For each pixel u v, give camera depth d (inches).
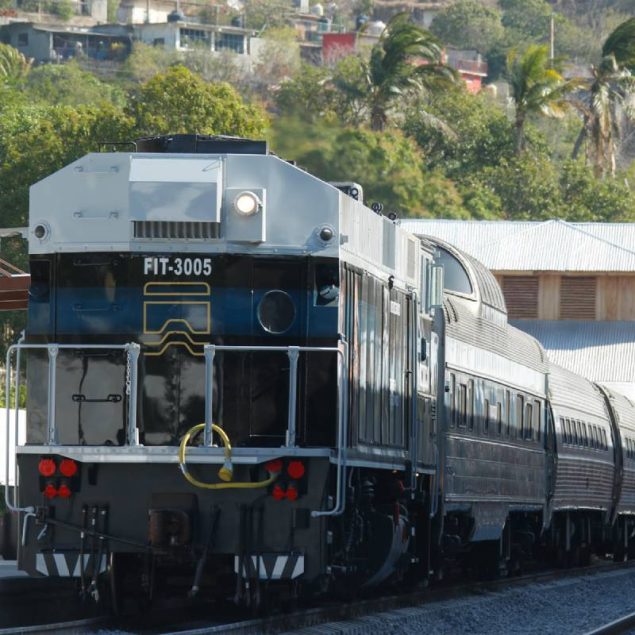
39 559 1919.3
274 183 1959.9
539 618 2763.3
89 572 1905.8
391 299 2298.2
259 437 1934.1
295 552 1886.1
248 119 6934.1
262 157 1959.9
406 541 2353.6
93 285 1959.9
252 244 1947.6
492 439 3201.3
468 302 3137.3
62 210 1972.2
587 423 4505.4
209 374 1915.6
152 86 6811.0
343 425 1934.1
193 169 1943.9
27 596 2325.3
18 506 1932.8
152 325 1943.9
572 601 3230.8
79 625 1852.9
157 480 1900.8
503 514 3304.6
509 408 3430.1
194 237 1940.2
